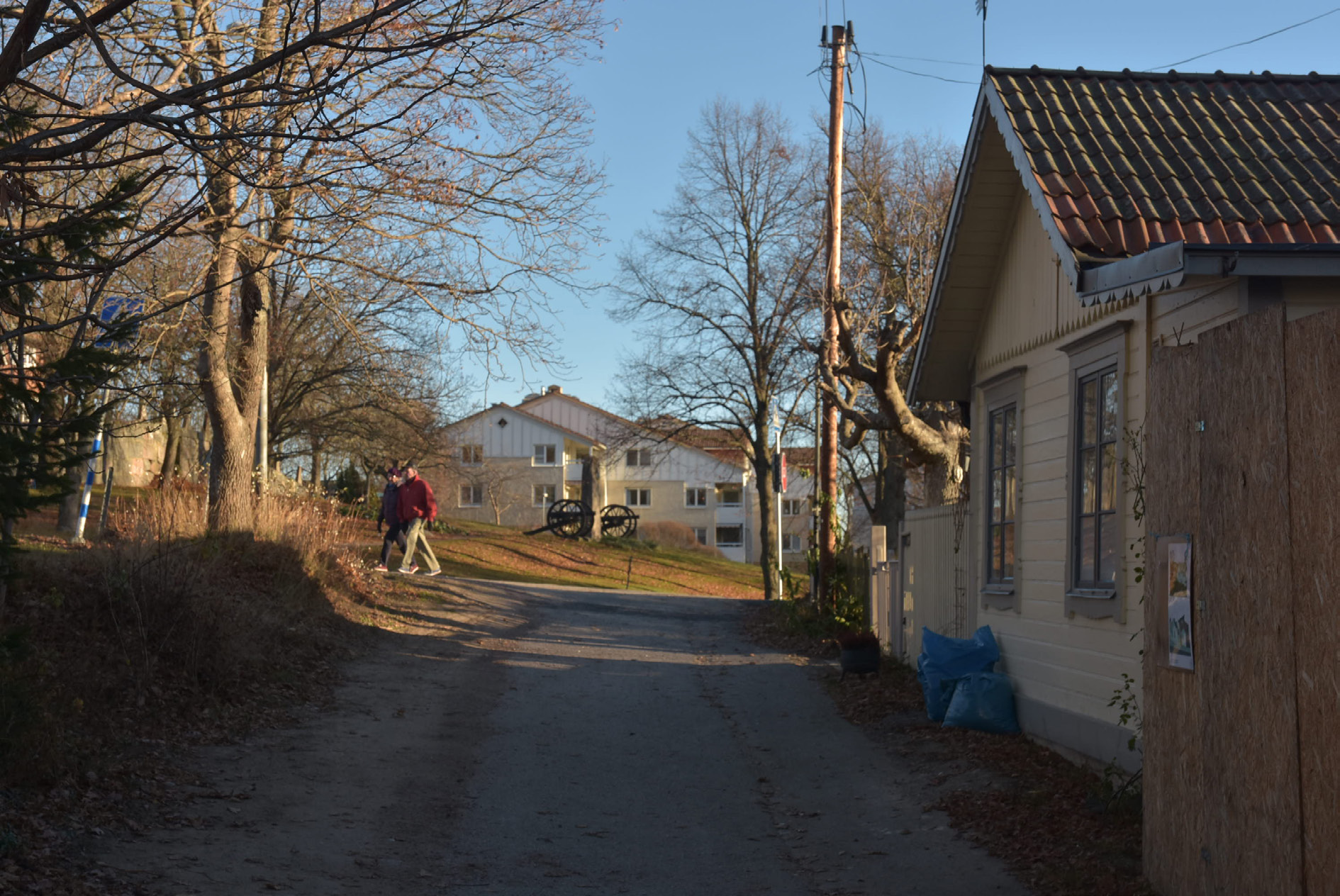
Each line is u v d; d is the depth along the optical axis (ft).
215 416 52.70
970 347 40.42
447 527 137.80
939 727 34.91
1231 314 23.22
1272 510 16.15
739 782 29.76
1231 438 17.43
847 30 60.59
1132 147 28.96
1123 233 25.64
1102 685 28.37
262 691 34.86
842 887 21.11
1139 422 26.66
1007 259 36.91
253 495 56.54
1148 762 20.33
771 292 105.09
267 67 16.99
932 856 22.65
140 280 39.65
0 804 20.93
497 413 213.66
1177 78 32.96
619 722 36.55
